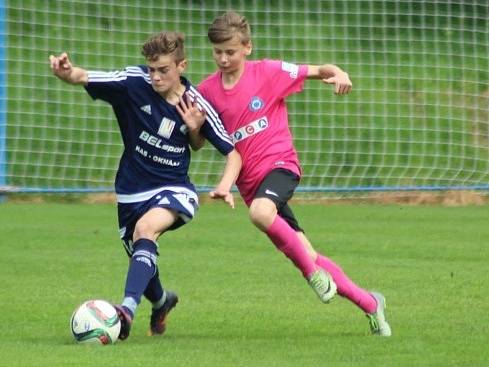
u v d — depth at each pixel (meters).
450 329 20.08
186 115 19.03
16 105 43.59
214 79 20.16
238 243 31.33
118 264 28.08
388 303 23.06
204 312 22.17
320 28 47.50
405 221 35.56
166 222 19.03
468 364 16.91
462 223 35.25
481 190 40.25
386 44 47.22
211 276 26.48
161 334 19.88
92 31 47.06
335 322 21.09
